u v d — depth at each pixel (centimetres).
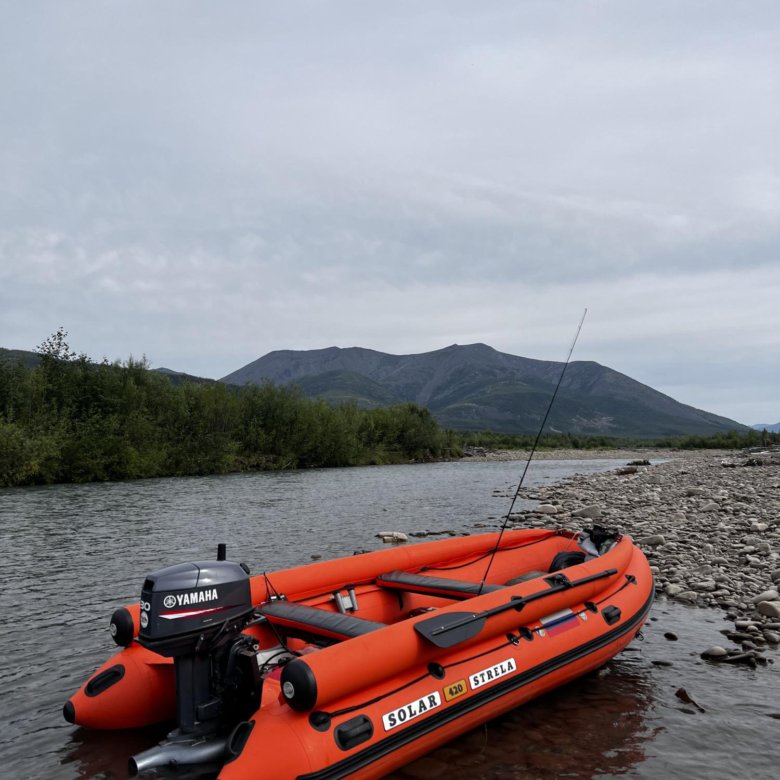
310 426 4725
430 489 2664
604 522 1487
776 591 841
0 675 622
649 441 9681
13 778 429
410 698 417
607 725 500
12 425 2966
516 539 799
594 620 572
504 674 475
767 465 3162
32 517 1770
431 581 625
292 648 549
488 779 424
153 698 478
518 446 8650
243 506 2031
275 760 351
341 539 1371
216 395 4197
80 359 3541
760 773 434
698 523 1393
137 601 890
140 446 3516
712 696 554
